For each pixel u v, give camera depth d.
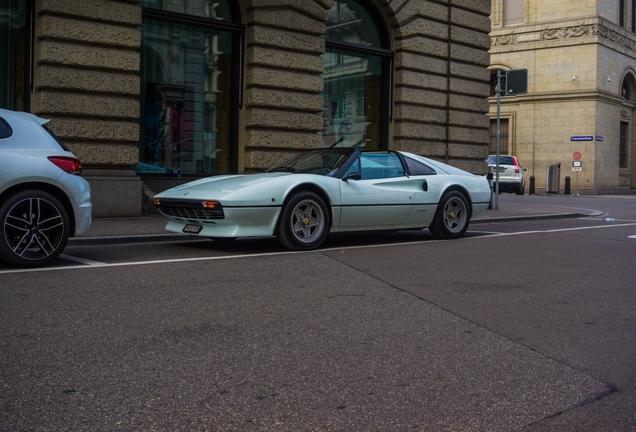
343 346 3.88
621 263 7.20
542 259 7.43
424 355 3.74
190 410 2.88
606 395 3.18
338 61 14.84
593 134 33.78
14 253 6.15
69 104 10.52
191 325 4.26
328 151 8.81
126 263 6.67
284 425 2.75
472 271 6.54
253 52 12.70
